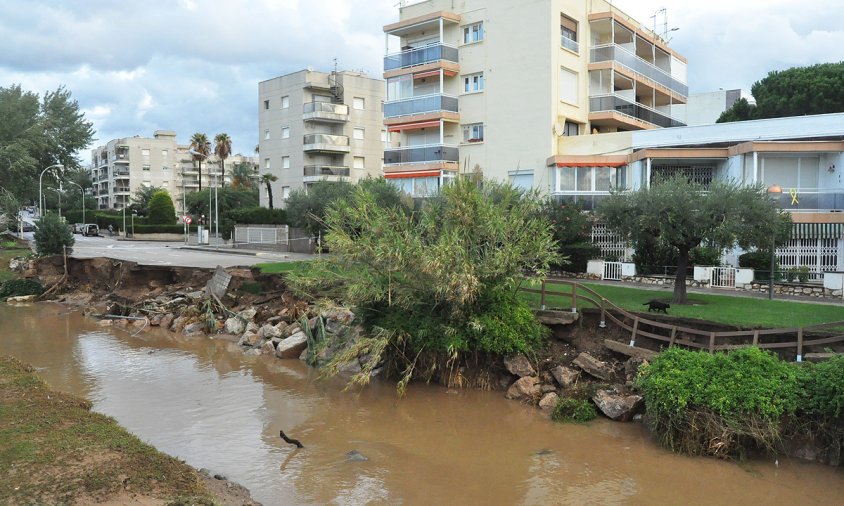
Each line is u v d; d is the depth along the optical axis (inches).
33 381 535.5
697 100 1915.6
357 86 2493.8
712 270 933.8
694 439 454.9
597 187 1225.4
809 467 425.4
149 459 370.0
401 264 616.1
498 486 410.3
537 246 655.8
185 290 1150.3
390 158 1509.6
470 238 647.8
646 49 1637.6
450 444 486.9
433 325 641.6
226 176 4362.7
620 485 411.2
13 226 2397.9
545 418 540.1
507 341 615.8
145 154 4431.6
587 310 667.4
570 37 1358.3
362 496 392.8
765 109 1614.2
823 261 985.5
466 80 1430.9
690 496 394.9
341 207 689.6
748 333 532.1
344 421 543.5
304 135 2407.7
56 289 1385.3
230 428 521.0
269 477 418.9
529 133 1305.4
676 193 704.4
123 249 1924.2
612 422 522.3
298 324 852.6
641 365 528.4
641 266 1027.3
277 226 1934.1
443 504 383.6
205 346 869.8
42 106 2260.1
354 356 666.8
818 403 427.2
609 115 1353.3
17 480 330.0
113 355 811.4
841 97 1486.2
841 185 999.0
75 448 377.1
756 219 684.7
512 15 1331.2
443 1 1464.1
